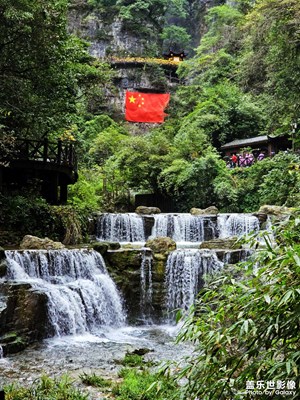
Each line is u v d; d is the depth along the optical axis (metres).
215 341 3.11
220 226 20.20
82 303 11.81
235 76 38.84
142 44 54.47
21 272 11.70
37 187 18.80
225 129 35.25
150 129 45.94
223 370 3.18
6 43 14.71
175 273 13.73
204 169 26.78
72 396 6.42
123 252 13.98
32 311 10.30
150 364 8.29
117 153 31.61
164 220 20.73
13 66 15.59
